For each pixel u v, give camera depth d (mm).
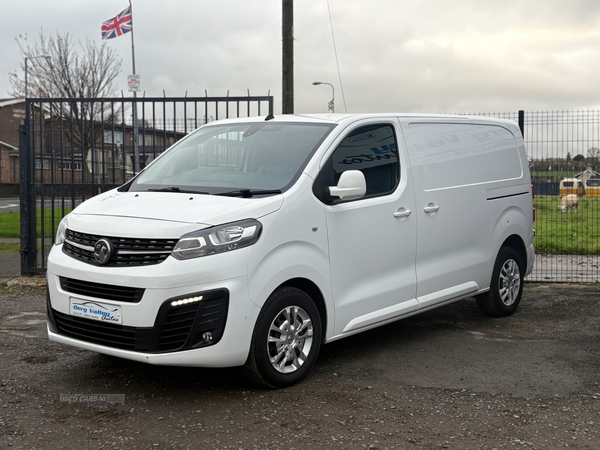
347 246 4953
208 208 4355
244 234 4219
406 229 5496
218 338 4109
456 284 6133
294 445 3613
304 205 4641
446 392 4551
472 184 6348
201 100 8562
